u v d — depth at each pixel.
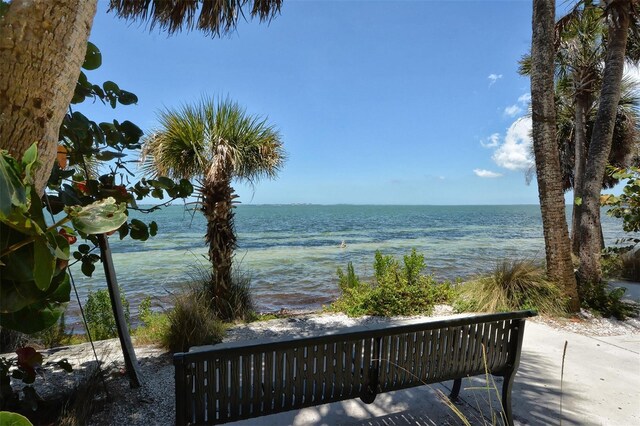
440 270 11.66
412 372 2.21
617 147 11.84
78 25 1.14
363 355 2.10
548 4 5.21
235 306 5.64
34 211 0.84
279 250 17.73
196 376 1.73
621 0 5.72
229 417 1.83
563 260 5.34
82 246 2.90
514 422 2.56
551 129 5.38
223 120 5.33
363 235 27.20
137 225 2.92
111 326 4.86
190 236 25.02
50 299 1.29
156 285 9.62
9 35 1.01
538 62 5.34
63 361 2.78
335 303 6.46
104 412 2.72
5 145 0.99
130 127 2.76
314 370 1.99
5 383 2.26
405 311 5.70
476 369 2.38
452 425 2.52
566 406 2.79
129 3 3.50
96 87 2.54
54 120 1.10
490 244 20.64
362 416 2.65
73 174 2.67
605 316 5.21
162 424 2.58
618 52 5.84
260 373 1.86
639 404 2.83
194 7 3.58
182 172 5.45
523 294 5.47
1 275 0.89
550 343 4.23
